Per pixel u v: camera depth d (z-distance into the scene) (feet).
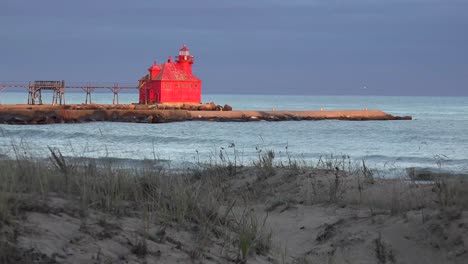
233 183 71.36
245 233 41.42
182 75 410.93
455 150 223.10
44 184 42.73
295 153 186.70
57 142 212.23
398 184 67.82
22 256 28.81
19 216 33.53
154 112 367.66
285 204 59.93
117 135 248.93
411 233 44.83
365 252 42.80
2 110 345.31
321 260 41.47
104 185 46.68
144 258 33.06
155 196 47.37
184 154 172.35
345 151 208.54
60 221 34.73
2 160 49.01
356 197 60.70
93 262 30.40
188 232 40.14
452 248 41.78
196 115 380.58
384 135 304.09
